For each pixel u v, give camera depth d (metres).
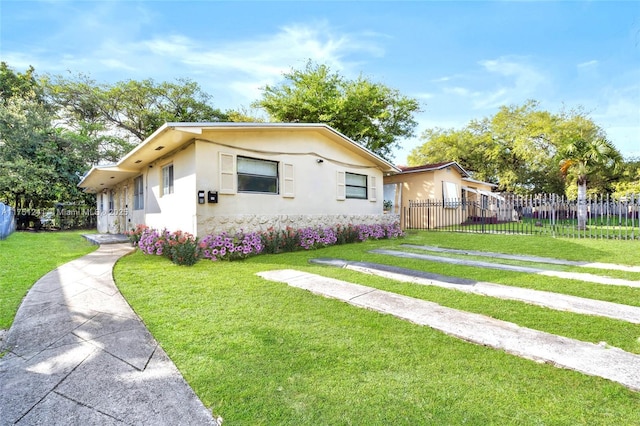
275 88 20.42
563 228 14.12
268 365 2.42
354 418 1.83
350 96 19.08
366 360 2.47
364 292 4.24
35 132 17.20
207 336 2.93
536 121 21.44
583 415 1.84
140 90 22.06
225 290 4.41
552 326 3.07
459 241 10.30
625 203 11.69
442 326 3.05
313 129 9.95
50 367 2.41
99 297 4.11
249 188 8.57
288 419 1.83
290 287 4.54
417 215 16.70
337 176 11.03
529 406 1.92
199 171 7.50
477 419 1.81
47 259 6.93
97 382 2.21
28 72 20.92
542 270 5.63
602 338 2.79
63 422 1.81
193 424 1.79
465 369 2.33
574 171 13.43
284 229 9.13
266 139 8.91
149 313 3.53
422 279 4.94
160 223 9.37
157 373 2.32
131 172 11.41
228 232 7.95
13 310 3.66
